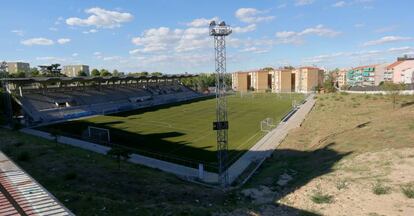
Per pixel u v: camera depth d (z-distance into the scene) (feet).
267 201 73.31
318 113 246.68
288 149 137.39
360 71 620.49
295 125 203.51
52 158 113.91
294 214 58.70
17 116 248.32
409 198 58.03
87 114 268.00
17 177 65.92
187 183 98.84
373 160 87.10
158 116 261.44
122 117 256.11
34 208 51.57
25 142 148.15
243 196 81.46
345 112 227.61
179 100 405.18
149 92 402.93
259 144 154.10
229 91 561.43
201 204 72.18
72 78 271.90
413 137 104.47
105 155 130.41
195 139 170.50
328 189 70.90
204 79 602.03
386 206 55.93
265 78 609.83
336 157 103.45
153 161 126.41
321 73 608.60
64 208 52.54
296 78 590.55
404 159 81.46
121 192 78.18
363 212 54.85
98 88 349.61
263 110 295.48
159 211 60.03
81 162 110.42
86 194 72.38
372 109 224.33
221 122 108.78
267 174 104.06
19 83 256.73
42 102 268.00
